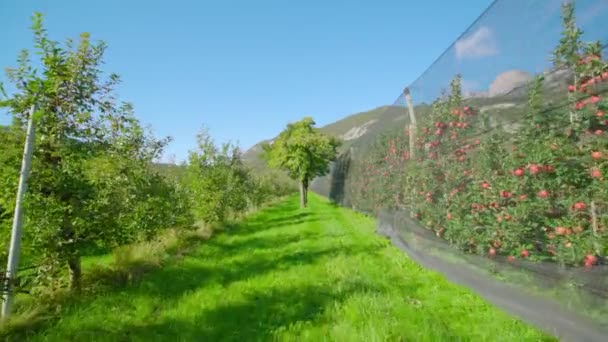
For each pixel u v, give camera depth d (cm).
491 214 429
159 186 752
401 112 880
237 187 1447
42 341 336
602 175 291
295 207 2297
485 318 376
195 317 406
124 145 586
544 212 350
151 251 666
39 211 426
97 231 489
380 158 1101
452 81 550
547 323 328
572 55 306
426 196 632
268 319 398
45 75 435
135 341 346
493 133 430
